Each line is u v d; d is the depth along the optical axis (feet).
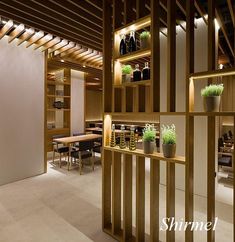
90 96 39.65
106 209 8.74
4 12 10.35
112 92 8.56
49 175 16.15
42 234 8.32
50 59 18.54
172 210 6.95
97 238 8.12
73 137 19.35
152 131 7.53
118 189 8.48
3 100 14.03
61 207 10.74
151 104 7.12
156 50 7.14
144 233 7.99
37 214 9.96
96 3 9.68
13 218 9.56
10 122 14.48
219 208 10.83
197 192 12.76
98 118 41.60
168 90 6.79
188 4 6.43
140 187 7.73
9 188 13.41
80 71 24.00
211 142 6.35
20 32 12.87
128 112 7.88
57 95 23.22
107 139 8.86
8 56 14.19
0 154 13.97
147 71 7.68
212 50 6.26
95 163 19.77
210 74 6.10
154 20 7.02
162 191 13.08
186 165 6.38
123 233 7.95
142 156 7.43
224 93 23.04
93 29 12.40
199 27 12.64
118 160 8.51
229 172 16.78
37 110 16.15
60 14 10.61
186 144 6.41
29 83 15.55
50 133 21.62
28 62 15.39
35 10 10.11
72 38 13.98
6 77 14.14
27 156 15.52
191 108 6.52
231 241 7.94
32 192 12.72
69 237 8.14
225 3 11.53
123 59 8.38
